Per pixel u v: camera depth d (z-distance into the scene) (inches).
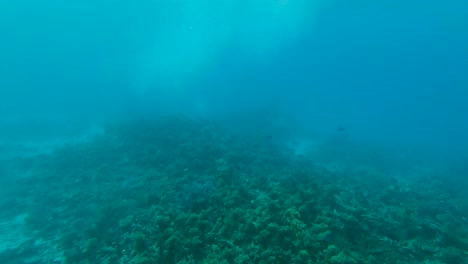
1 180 669.3
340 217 418.6
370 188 636.7
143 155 744.3
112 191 572.4
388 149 1282.0
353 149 1128.8
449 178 843.4
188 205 453.1
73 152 813.9
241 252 345.4
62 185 620.7
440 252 388.8
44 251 424.8
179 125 984.9
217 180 547.2
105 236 422.0
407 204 548.7
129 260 366.6
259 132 1138.0
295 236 357.4
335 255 331.3
